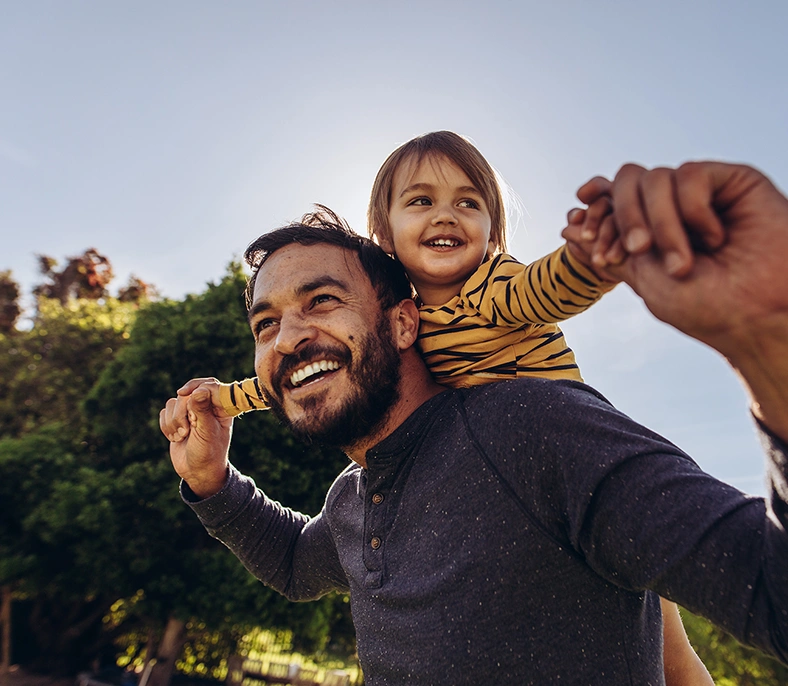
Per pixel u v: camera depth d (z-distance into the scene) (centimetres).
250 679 1152
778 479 80
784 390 75
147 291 2391
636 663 114
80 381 1448
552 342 155
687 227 76
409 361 157
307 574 202
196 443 200
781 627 83
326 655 1465
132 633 1409
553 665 111
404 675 122
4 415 1484
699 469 107
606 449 109
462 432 131
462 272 177
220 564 988
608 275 92
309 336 146
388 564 132
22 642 1489
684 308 74
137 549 1008
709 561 92
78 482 1082
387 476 140
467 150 199
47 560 1100
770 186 72
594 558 109
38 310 1956
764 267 70
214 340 1120
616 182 82
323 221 171
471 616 115
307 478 998
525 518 117
